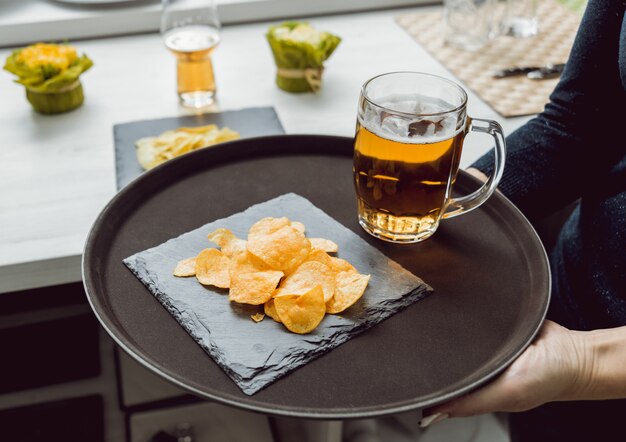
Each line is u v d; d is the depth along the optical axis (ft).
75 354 3.63
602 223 2.26
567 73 2.45
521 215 2.10
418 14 4.41
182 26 3.32
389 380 1.55
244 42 4.05
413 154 1.80
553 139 2.47
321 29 4.18
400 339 1.67
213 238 1.93
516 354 1.60
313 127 3.18
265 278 1.71
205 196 2.21
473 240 2.06
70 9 4.03
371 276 1.85
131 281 1.83
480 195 2.03
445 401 1.49
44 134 3.08
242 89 3.52
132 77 3.62
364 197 1.98
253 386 1.51
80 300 3.65
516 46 3.97
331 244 1.94
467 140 3.05
